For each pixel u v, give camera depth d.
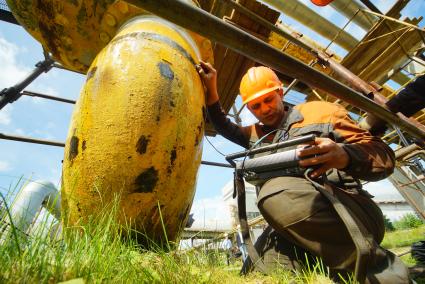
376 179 1.76
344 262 1.49
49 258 0.97
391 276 1.36
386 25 5.05
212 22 0.98
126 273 1.02
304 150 1.62
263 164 1.80
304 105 2.21
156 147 1.50
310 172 1.64
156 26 1.91
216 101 2.45
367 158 1.68
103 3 2.36
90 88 1.60
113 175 1.43
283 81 6.02
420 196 9.14
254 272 1.77
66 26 2.61
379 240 1.81
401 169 8.00
